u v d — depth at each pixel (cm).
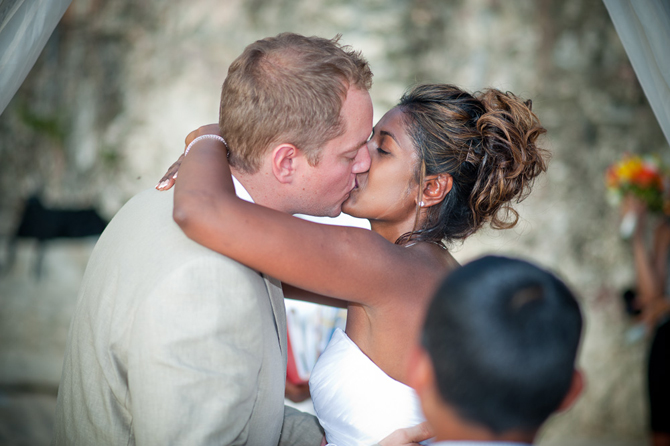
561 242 701
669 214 562
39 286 711
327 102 148
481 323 88
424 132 176
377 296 152
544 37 741
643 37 174
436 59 752
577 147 722
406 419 160
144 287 135
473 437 91
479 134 177
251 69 150
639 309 595
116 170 761
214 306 132
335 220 226
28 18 174
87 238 744
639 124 729
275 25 762
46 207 732
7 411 521
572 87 735
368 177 180
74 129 765
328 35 759
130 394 133
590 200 711
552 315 88
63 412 155
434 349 92
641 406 639
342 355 169
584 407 639
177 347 129
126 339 137
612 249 700
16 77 175
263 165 154
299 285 142
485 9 746
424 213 182
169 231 144
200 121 768
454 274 96
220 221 133
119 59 769
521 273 93
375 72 753
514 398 87
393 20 753
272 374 148
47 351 646
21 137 758
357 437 163
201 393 129
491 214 183
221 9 763
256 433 148
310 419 213
